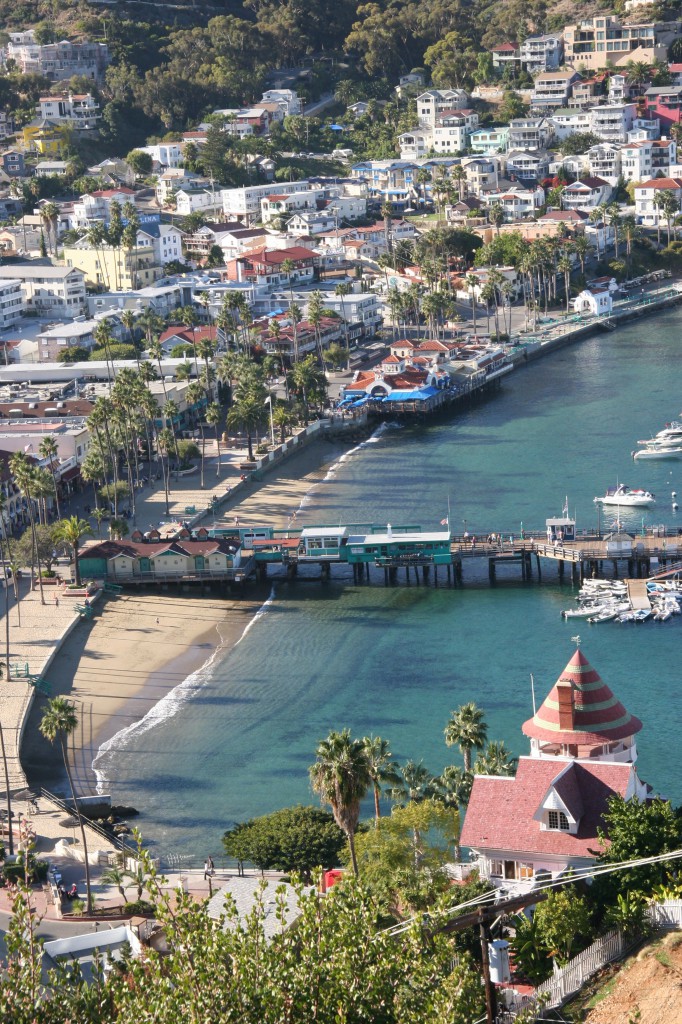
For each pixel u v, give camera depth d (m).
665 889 172.25
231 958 135.25
